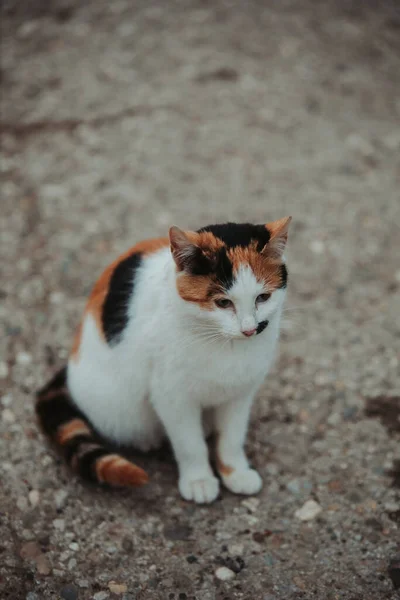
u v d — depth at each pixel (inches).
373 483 36.9
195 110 61.8
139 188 54.4
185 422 34.8
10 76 65.1
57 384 38.6
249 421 40.0
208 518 35.5
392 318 45.8
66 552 33.5
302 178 56.3
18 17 72.8
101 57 67.2
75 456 35.2
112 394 36.0
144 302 33.6
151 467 37.9
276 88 65.1
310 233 51.7
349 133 61.5
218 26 71.4
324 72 68.5
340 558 33.8
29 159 56.6
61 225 51.3
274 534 34.9
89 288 47.3
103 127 60.0
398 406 40.5
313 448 38.6
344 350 43.9
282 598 32.2
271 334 33.0
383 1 82.6
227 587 32.6
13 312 45.3
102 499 35.9
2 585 31.9
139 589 32.4
